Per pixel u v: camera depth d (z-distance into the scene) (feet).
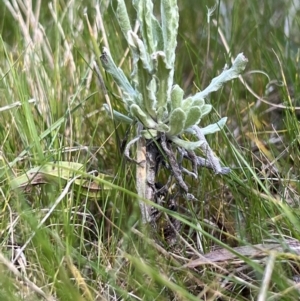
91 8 1.73
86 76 1.40
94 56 1.40
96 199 1.07
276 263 0.88
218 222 1.12
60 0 1.75
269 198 0.97
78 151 1.20
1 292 0.79
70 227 0.96
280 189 1.14
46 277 0.89
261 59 1.63
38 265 0.91
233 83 1.37
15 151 1.21
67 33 1.59
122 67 1.50
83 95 1.38
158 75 0.91
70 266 0.85
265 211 1.04
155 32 0.96
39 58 1.43
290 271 0.90
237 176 1.12
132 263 0.89
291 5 1.80
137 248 0.95
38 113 1.24
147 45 0.94
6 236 0.96
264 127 1.39
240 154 1.14
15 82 1.23
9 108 1.20
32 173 1.06
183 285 0.89
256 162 1.27
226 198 1.17
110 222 0.98
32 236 0.91
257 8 1.79
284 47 1.70
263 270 0.83
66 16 1.61
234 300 0.87
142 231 0.96
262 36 1.68
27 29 1.48
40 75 1.36
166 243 1.01
